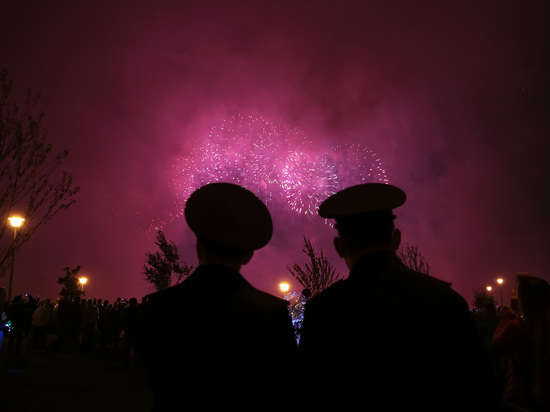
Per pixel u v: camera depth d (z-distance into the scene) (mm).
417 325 1811
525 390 3986
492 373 1793
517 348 4070
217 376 1998
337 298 2045
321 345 2018
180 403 2031
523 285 3969
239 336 2033
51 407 8984
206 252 2277
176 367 2074
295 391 2035
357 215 2131
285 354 2062
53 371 13141
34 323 17250
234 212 2295
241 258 2297
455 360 1760
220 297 2135
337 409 1894
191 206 2320
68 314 18281
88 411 8781
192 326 2100
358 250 2133
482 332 7656
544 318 3811
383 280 1964
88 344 18719
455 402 1734
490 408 1741
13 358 15320
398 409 1762
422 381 1757
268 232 2359
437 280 1970
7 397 9570
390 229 2152
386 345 1825
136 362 13961
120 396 10125
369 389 1822
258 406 1977
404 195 2152
